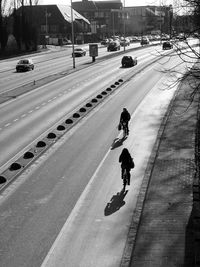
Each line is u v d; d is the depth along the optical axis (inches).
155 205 677.9
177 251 538.6
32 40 4197.8
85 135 1124.5
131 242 574.2
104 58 3250.5
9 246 579.5
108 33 6825.8
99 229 620.1
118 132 1141.7
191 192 720.3
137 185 777.6
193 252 533.3
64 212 678.5
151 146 1003.9
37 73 2514.8
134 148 996.6
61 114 1378.0
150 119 1270.9
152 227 604.7
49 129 1194.6
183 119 1224.8
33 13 4434.1
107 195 740.0
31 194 751.7
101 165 890.1
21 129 1198.9
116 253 554.3
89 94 1721.2
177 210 655.1
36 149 1004.6
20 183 802.8
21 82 2137.1
